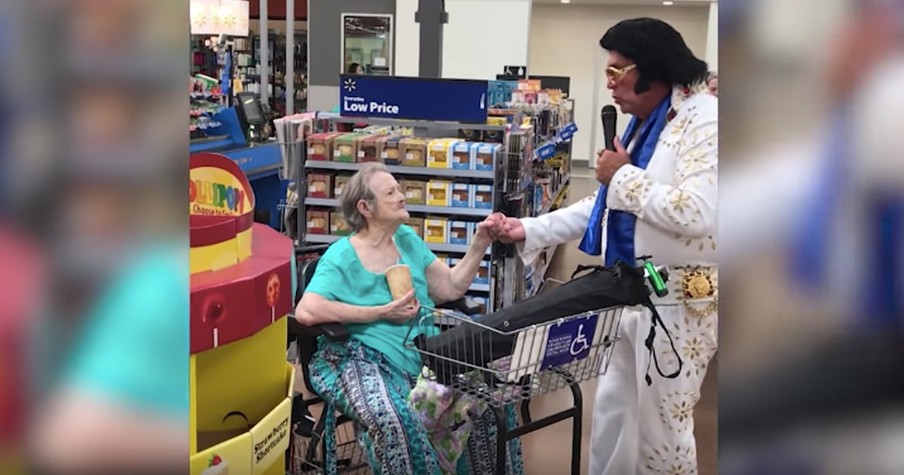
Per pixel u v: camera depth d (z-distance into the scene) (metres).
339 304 2.62
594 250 2.64
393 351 2.66
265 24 7.61
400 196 2.75
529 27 13.40
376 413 2.40
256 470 1.63
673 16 16.27
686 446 2.51
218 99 6.59
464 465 2.69
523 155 4.56
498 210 4.29
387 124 4.66
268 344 1.94
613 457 2.68
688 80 2.40
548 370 2.34
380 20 13.41
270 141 5.70
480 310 2.99
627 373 2.64
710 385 4.50
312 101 13.66
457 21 13.50
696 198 2.23
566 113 9.03
